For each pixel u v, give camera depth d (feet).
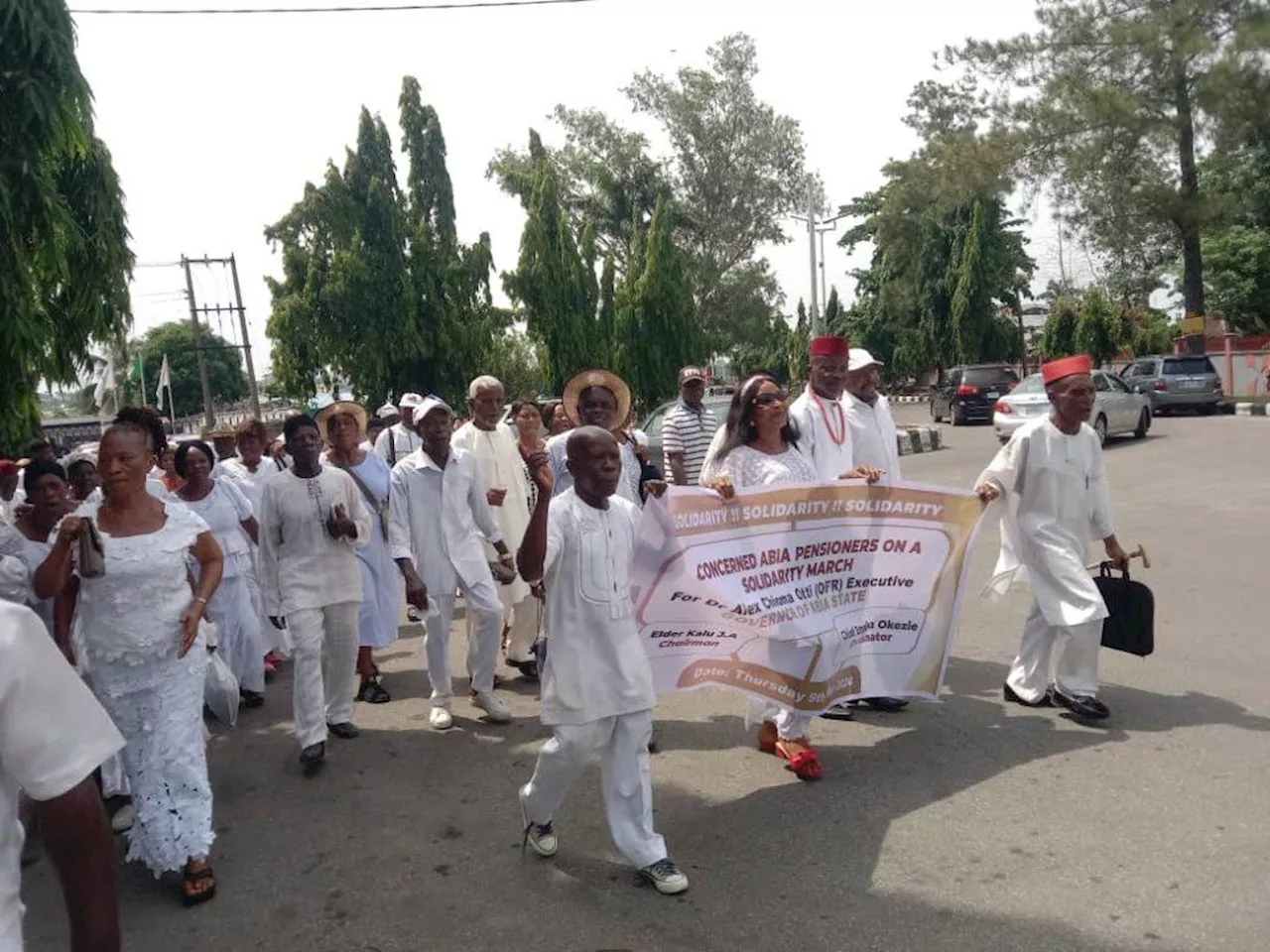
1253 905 10.85
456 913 11.63
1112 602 17.10
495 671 20.06
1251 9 83.35
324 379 72.38
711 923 11.09
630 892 11.92
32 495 15.46
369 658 20.56
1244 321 129.49
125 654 12.39
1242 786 13.79
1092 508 17.19
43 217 16.97
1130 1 89.56
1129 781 14.16
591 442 11.85
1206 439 60.03
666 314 76.23
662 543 13.78
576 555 11.81
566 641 11.81
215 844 13.91
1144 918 10.73
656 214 76.95
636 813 11.99
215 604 19.69
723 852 12.76
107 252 21.59
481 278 72.49
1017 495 17.40
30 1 15.89
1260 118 83.97
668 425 23.20
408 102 72.90
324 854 13.41
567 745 11.80
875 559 15.89
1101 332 120.78
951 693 18.56
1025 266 148.66
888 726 17.06
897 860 12.29
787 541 14.99
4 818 5.41
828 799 14.17
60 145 17.04
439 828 14.02
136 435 12.78
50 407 168.86
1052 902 11.14
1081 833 12.71
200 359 128.57
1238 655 19.54
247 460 24.61
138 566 12.42
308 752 16.40
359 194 68.49
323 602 16.97
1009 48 92.17
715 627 14.57
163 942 11.36
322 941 11.21
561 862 12.77
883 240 138.41
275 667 24.17
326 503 16.85
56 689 5.58
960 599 16.65
